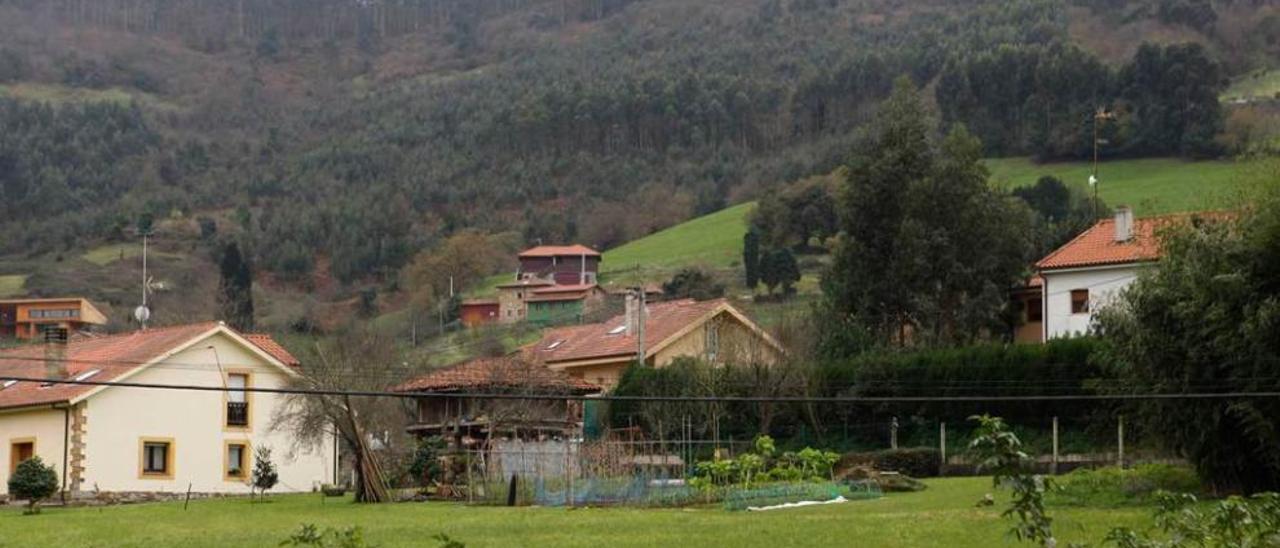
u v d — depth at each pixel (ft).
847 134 524.11
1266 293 122.52
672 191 524.11
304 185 536.01
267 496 189.16
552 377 203.41
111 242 452.76
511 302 383.04
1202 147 402.11
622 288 386.32
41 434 191.31
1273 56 525.34
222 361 198.18
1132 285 133.59
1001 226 258.57
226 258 362.94
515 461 163.94
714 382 203.10
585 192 536.01
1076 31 553.64
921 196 255.50
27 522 147.74
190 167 547.90
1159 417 128.06
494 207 523.29
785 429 207.62
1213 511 52.70
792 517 121.08
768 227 412.77
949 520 111.55
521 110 576.61
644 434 201.16
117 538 122.52
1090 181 374.63
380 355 190.70
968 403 194.08
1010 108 450.30
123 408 190.19
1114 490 128.98
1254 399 119.44
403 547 101.55
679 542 101.86
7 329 355.97
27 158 493.36
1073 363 185.68
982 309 252.42
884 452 176.24
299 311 377.71
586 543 102.42
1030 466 48.32
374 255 455.63
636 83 588.50
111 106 566.36
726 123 569.23
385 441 190.08
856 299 258.78
